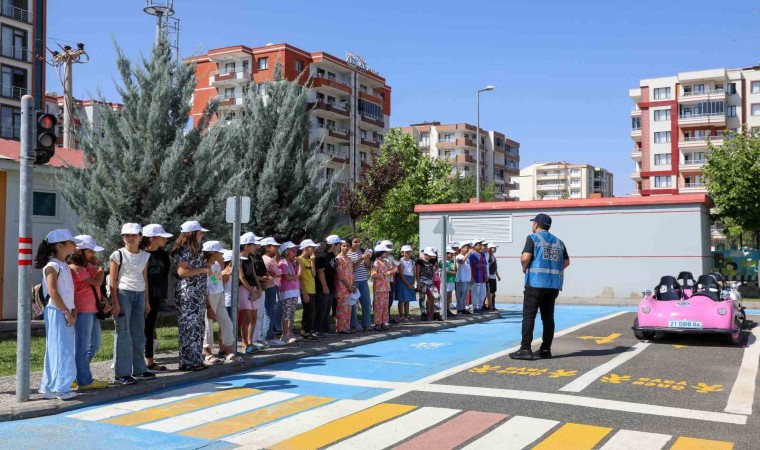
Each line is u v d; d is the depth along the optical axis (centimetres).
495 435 604
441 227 1630
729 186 2595
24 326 750
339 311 1340
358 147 6894
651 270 2345
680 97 7562
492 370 933
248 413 704
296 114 1884
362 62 7069
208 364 969
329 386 840
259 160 1872
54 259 764
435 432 617
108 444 594
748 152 2573
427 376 899
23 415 697
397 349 1168
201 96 6481
